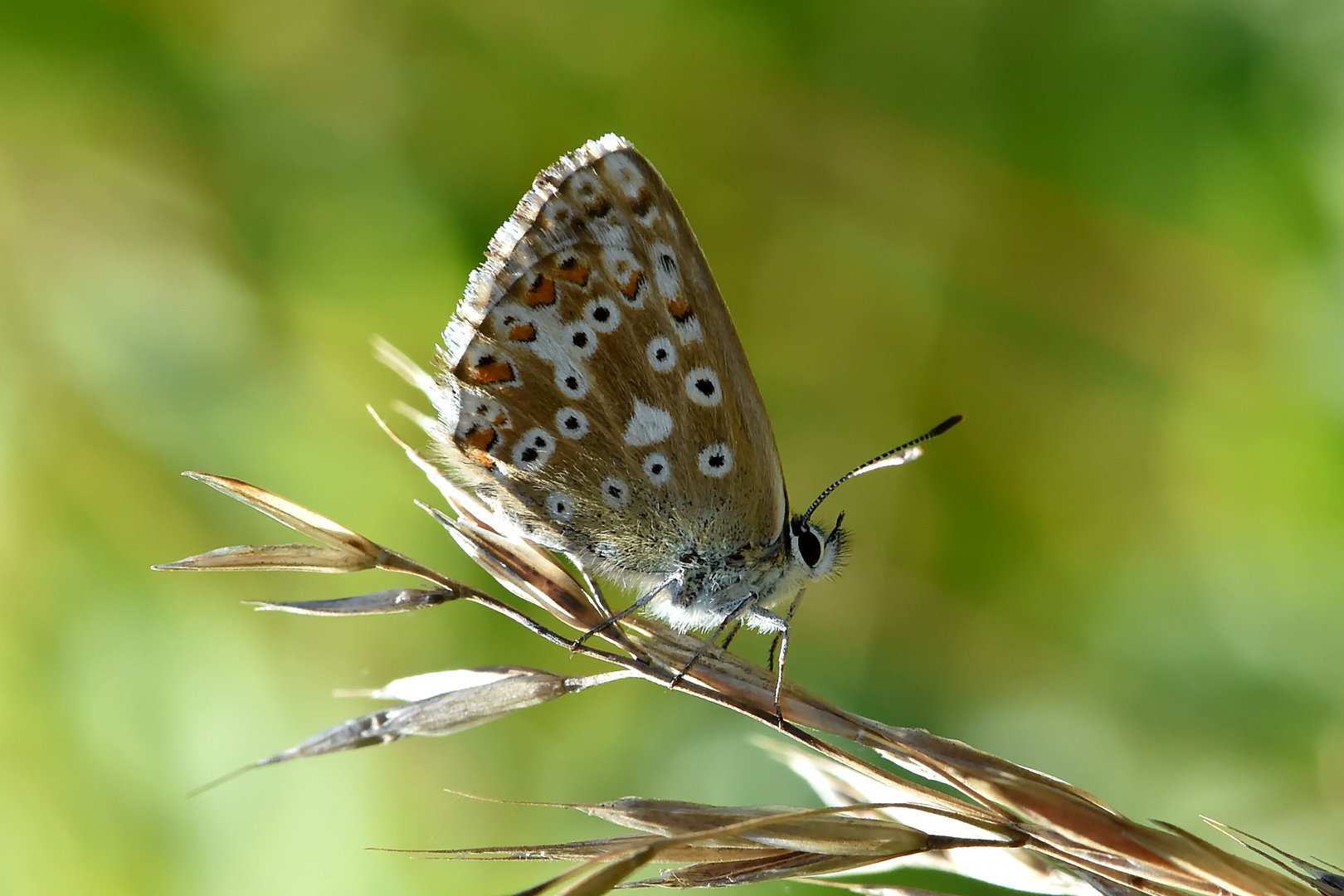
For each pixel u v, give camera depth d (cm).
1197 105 26
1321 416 26
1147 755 26
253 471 26
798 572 25
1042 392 27
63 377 26
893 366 27
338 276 26
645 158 24
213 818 26
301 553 23
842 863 23
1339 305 26
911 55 27
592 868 23
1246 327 26
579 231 24
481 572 26
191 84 26
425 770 26
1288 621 26
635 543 25
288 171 26
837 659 26
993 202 27
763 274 27
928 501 27
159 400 26
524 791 26
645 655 23
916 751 23
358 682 26
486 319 24
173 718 26
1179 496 26
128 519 26
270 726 26
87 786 26
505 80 27
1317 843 26
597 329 24
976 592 27
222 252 26
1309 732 26
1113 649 26
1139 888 23
